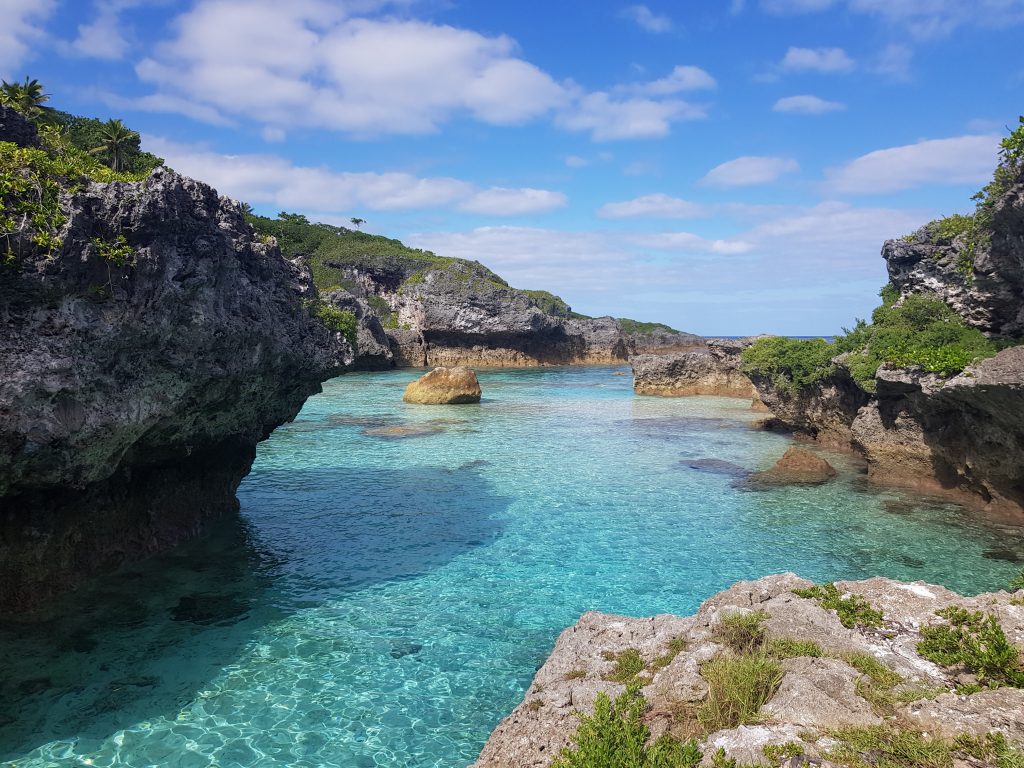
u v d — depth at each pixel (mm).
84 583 14445
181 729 10000
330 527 19828
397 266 108938
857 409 29719
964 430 21234
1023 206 17844
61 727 9961
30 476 10953
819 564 16906
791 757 6301
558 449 31703
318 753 9500
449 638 13070
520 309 99438
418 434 35531
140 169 35000
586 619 11391
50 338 10148
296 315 18422
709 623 9828
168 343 12766
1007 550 17734
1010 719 6676
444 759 9414
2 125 11102
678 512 21453
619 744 7070
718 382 55500
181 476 18297
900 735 6559
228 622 13602
